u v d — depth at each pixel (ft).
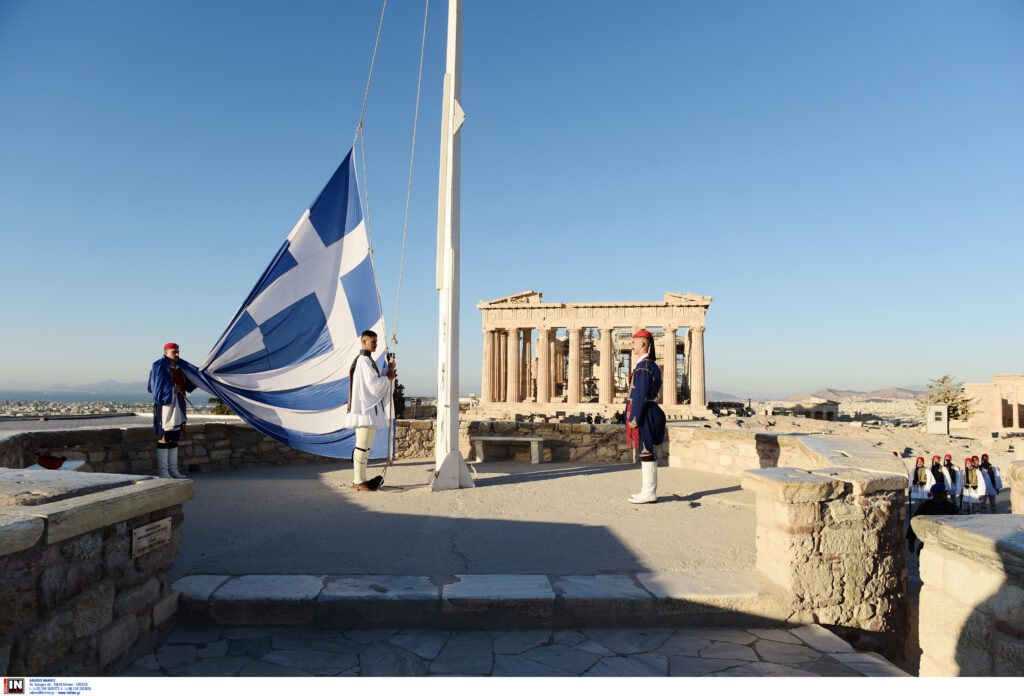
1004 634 8.14
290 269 30.83
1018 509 19.60
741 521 19.93
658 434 23.18
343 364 32.89
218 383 28.84
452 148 26.81
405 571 14.29
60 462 18.35
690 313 157.07
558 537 17.66
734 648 11.60
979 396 133.49
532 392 178.70
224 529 18.45
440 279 27.12
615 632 12.26
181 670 10.37
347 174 32.96
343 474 30.63
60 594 9.06
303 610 12.17
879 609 13.55
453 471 26.04
